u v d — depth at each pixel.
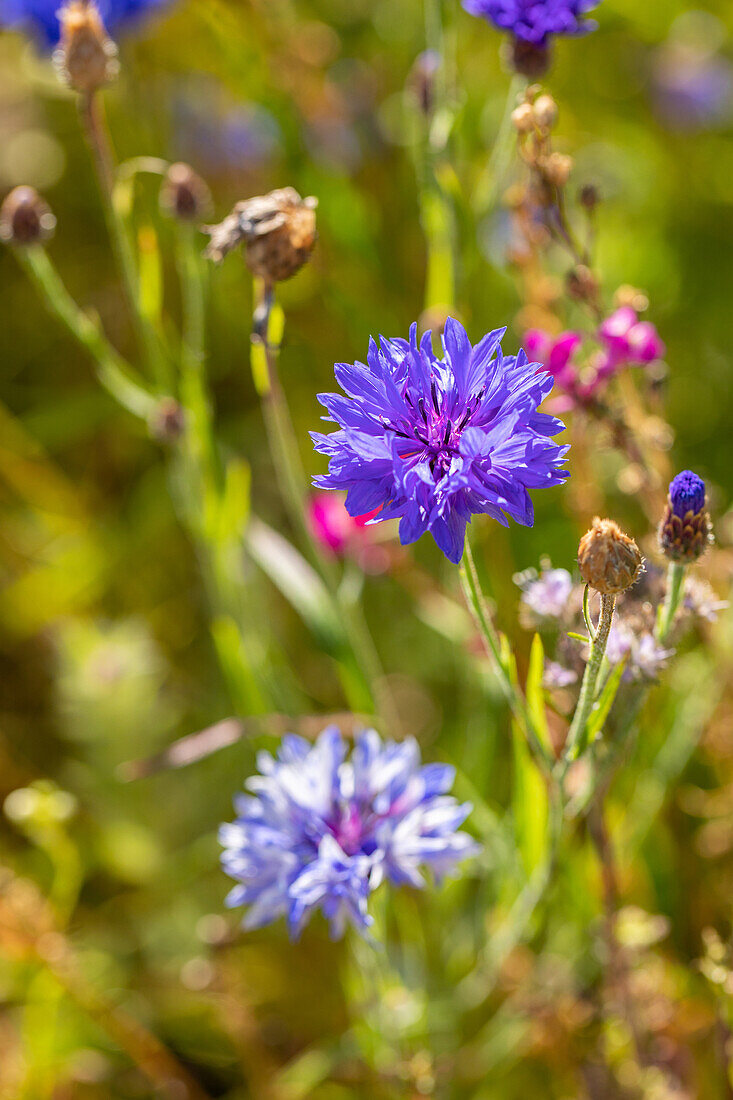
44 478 0.78
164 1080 0.61
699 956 0.60
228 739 0.56
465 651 0.60
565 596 0.48
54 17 0.67
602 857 0.51
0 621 0.74
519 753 0.51
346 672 0.56
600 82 0.87
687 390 0.78
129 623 0.69
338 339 0.75
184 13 0.78
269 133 0.76
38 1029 0.60
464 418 0.43
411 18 0.78
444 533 0.42
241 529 0.57
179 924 0.64
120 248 0.55
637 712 0.48
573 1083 0.58
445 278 0.58
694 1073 0.57
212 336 0.80
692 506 0.45
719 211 0.84
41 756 0.72
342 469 0.43
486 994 0.57
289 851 0.50
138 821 0.65
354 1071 0.60
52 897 0.61
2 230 0.54
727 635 0.56
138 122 0.83
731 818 0.59
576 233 0.75
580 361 0.61
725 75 0.86
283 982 0.63
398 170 0.77
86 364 0.83
